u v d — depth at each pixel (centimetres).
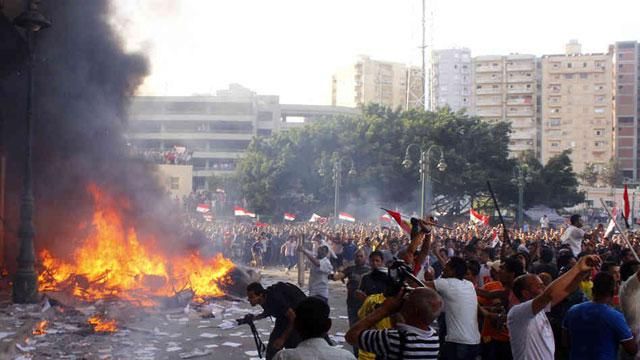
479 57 16300
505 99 16075
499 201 6569
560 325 851
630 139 14975
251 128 10912
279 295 748
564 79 15362
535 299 532
